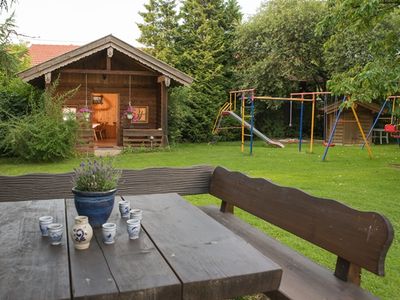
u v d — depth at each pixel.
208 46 18.75
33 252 1.94
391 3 7.80
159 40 19.84
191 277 1.70
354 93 8.10
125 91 15.10
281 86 18.09
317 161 11.09
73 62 12.91
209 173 4.24
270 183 3.12
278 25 17.91
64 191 3.77
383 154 13.06
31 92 13.23
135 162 10.78
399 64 7.84
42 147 10.63
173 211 2.79
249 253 1.98
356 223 2.26
